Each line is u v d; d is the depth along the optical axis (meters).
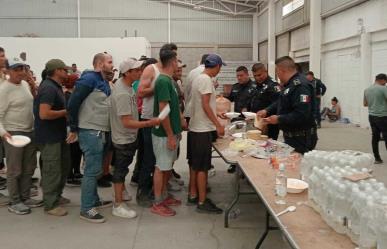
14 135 3.67
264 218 3.68
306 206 2.06
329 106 11.48
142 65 3.94
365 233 1.51
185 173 5.39
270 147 3.37
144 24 17.23
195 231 3.38
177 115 3.61
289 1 13.68
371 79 9.27
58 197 3.86
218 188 4.67
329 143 7.51
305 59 12.82
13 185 3.77
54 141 3.63
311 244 1.61
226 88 8.90
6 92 3.61
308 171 2.39
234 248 3.05
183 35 17.47
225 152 3.38
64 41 13.60
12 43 13.55
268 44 15.68
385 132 5.73
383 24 8.48
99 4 16.91
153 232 3.35
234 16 17.62
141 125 3.40
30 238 3.23
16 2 16.53
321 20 11.36
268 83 4.61
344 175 1.82
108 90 3.60
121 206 3.72
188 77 4.04
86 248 3.05
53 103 3.55
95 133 3.48
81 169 5.13
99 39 13.66
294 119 3.29
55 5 16.70
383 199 1.50
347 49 10.30
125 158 3.64
